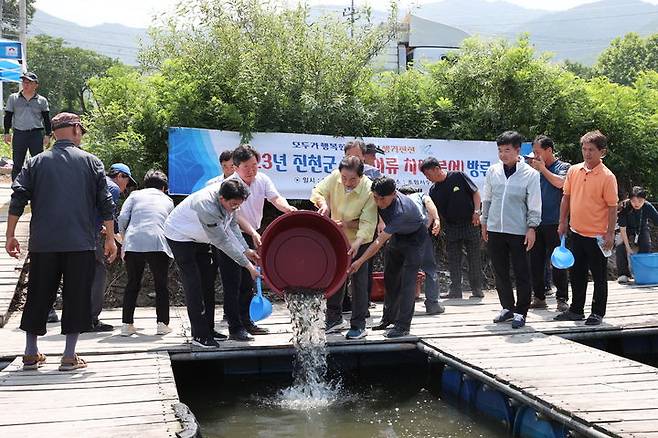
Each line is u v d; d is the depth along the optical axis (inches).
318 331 208.4
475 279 303.7
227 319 217.3
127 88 341.4
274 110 342.3
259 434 169.0
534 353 200.1
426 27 840.9
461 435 168.9
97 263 233.8
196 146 324.5
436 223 263.0
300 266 210.5
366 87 374.0
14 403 155.9
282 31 352.8
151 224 225.3
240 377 223.6
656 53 1770.4
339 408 190.9
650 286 324.2
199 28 352.8
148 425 140.8
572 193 233.8
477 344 212.2
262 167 332.8
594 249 230.1
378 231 249.8
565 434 150.8
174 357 202.8
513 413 172.9
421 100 375.9
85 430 137.8
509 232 231.8
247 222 215.2
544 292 268.8
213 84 343.0
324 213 213.0
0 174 533.0
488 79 378.9
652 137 398.3
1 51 637.9
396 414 185.8
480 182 363.3
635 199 335.3
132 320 227.0
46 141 322.7
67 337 183.0
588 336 230.1
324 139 343.0
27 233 322.3
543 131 386.6
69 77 1850.4
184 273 203.6
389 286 234.2
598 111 393.4
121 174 244.1
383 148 350.6
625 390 161.9
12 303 277.3
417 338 221.1
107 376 178.4
